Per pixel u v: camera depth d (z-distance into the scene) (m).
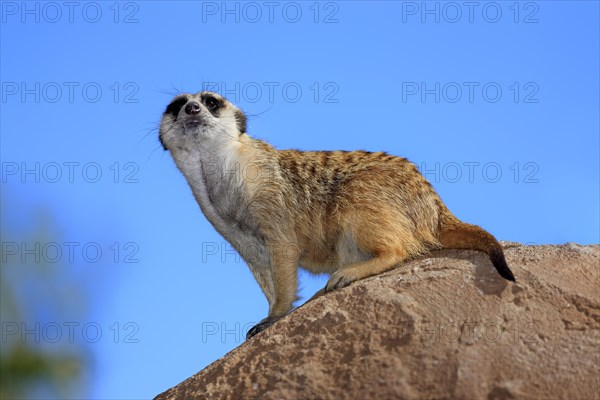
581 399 4.53
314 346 5.48
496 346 4.95
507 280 5.49
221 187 8.80
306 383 5.20
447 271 5.79
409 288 5.67
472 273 5.69
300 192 8.50
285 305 8.21
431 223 7.83
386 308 5.52
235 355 5.79
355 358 5.25
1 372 7.20
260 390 5.38
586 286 5.41
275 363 5.53
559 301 5.26
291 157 8.84
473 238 7.28
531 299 5.32
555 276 5.50
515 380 4.71
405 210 7.92
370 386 4.96
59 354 7.44
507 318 5.19
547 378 4.68
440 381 4.82
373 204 7.97
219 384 5.62
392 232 7.79
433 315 5.36
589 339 4.89
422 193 7.98
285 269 8.34
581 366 4.70
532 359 4.82
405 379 4.91
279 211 8.52
